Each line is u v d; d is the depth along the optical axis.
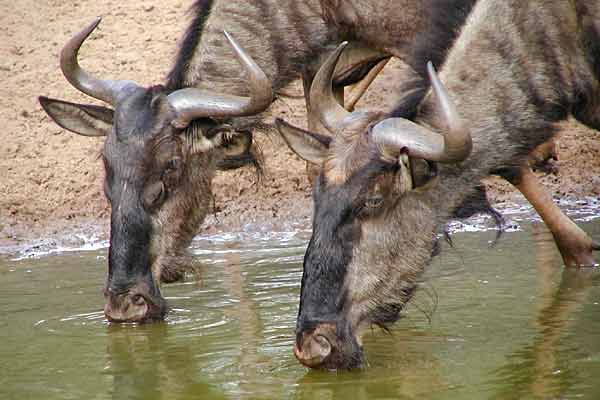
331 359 13.23
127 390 13.14
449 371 13.32
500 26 15.04
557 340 14.33
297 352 13.19
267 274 18.36
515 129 14.77
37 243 21.50
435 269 18.05
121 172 16.03
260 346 14.61
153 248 16.16
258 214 22.66
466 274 17.70
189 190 16.73
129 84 17.05
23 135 24.95
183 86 17.70
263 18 18.75
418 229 13.66
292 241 20.94
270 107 18.88
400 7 18.70
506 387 12.69
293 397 12.66
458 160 12.84
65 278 18.73
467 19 15.12
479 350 14.08
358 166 13.19
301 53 19.16
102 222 22.52
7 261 20.27
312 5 18.97
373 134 13.29
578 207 22.27
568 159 24.41
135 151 16.06
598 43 15.69
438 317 15.53
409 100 14.12
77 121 17.52
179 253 16.72
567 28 15.49
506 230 20.64
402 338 14.70
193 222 16.92
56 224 22.42
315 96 14.23
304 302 13.24
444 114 12.70
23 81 26.59
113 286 15.87
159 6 28.95
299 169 24.02
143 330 15.61
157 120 16.28
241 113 16.23
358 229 13.22
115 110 16.66
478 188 14.59
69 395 13.04
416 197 13.56
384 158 13.16
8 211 22.83
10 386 13.43
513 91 14.78
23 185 23.55
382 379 13.13
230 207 22.88
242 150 17.28
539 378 12.95
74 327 15.86
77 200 23.16
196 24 18.36
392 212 13.37
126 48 27.48
